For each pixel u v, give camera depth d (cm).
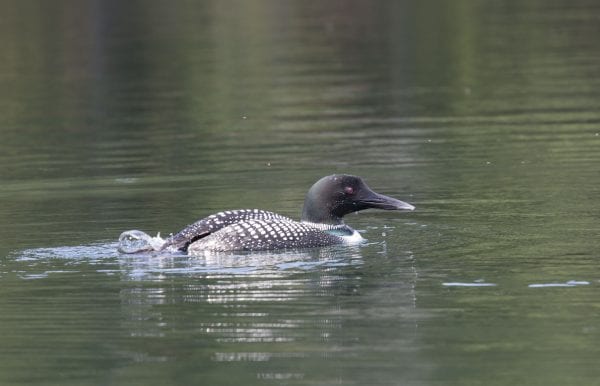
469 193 1551
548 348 934
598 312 1015
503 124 2095
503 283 1107
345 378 883
